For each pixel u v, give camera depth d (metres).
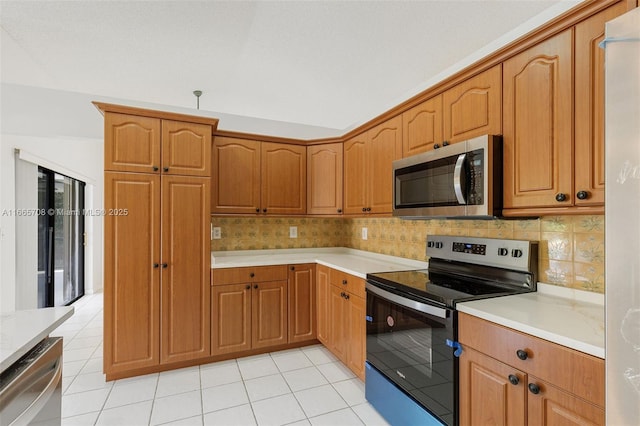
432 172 1.96
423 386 1.67
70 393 2.22
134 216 2.41
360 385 2.36
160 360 2.49
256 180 3.11
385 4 1.77
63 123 2.94
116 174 2.36
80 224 4.83
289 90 2.91
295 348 3.02
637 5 0.79
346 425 1.91
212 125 2.67
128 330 2.40
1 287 2.87
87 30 2.02
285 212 3.23
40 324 1.14
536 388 1.16
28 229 3.31
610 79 0.77
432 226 2.46
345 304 2.52
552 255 1.69
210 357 2.69
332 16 1.88
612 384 0.77
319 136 3.86
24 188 3.24
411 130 2.24
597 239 1.50
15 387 0.95
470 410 1.43
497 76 1.64
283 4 1.78
